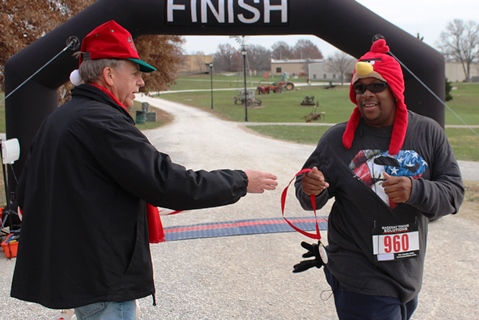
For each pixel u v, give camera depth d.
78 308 2.11
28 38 10.88
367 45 6.96
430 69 6.81
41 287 2.05
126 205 2.07
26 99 6.65
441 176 2.38
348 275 2.44
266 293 4.32
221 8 6.77
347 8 6.83
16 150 5.95
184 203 2.04
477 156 14.53
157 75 24.39
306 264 2.69
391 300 2.39
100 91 2.13
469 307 4.00
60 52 6.57
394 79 2.34
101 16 6.63
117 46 2.18
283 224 6.57
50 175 2.04
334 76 94.94
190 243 5.79
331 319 3.81
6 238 5.68
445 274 4.71
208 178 2.09
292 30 7.04
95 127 1.99
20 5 10.42
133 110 41.78
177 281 4.62
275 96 61.16
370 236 2.39
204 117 35.34
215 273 4.82
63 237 2.00
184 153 14.68
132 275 2.08
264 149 15.73
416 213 2.40
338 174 2.45
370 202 2.38
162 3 6.73
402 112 2.37
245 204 7.88
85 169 2.01
